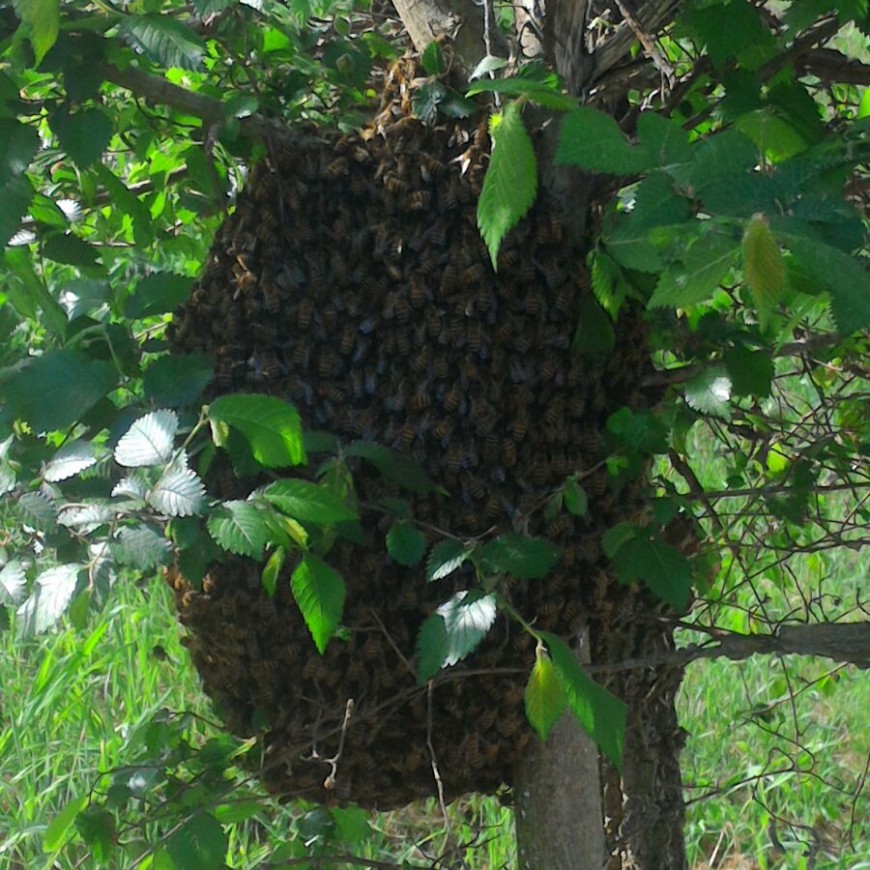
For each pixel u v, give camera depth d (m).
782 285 0.95
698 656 1.69
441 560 1.39
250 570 1.52
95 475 1.52
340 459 1.40
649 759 2.04
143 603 3.75
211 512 1.28
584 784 1.67
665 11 1.56
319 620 1.34
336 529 1.43
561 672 1.29
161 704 3.36
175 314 1.63
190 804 1.71
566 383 1.52
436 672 1.40
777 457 2.12
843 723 3.74
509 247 1.48
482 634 1.33
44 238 1.75
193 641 1.68
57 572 1.33
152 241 1.88
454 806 3.29
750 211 1.06
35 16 1.29
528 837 1.67
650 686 1.99
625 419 1.48
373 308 1.51
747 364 1.57
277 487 1.30
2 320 1.86
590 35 1.72
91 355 1.59
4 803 3.29
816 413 1.98
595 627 1.64
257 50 1.66
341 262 1.51
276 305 1.52
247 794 1.75
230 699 1.67
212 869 1.62
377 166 1.52
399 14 1.66
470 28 1.57
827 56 1.72
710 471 3.46
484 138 1.49
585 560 1.54
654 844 2.09
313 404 1.51
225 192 1.91
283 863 1.76
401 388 1.50
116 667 3.54
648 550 1.49
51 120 1.46
